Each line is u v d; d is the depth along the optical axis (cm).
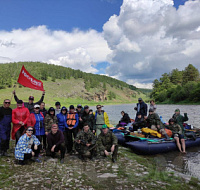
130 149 920
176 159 762
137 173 561
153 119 959
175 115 985
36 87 867
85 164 636
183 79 12888
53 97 15475
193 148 955
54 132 670
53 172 542
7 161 620
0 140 654
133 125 1081
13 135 692
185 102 9306
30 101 816
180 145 898
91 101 19162
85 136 705
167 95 11600
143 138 898
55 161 653
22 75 839
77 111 927
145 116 1026
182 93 9719
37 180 480
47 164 614
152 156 810
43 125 738
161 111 4062
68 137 778
